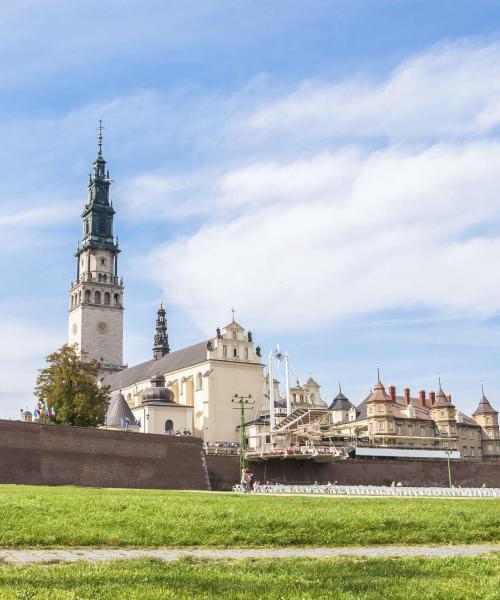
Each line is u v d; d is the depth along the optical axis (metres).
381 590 14.95
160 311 197.25
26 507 31.08
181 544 24.92
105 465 85.12
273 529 27.08
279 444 122.88
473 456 175.62
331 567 18.44
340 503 39.88
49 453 80.94
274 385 154.00
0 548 23.30
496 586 15.59
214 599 13.81
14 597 13.41
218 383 142.88
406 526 28.80
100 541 24.56
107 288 198.62
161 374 148.62
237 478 99.56
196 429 143.88
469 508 37.22
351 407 177.50
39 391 114.31
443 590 14.99
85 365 115.75
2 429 78.25
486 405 183.88
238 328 148.12
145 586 14.88
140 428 136.88
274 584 15.49
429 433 163.38
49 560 20.44
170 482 90.12
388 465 112.56
